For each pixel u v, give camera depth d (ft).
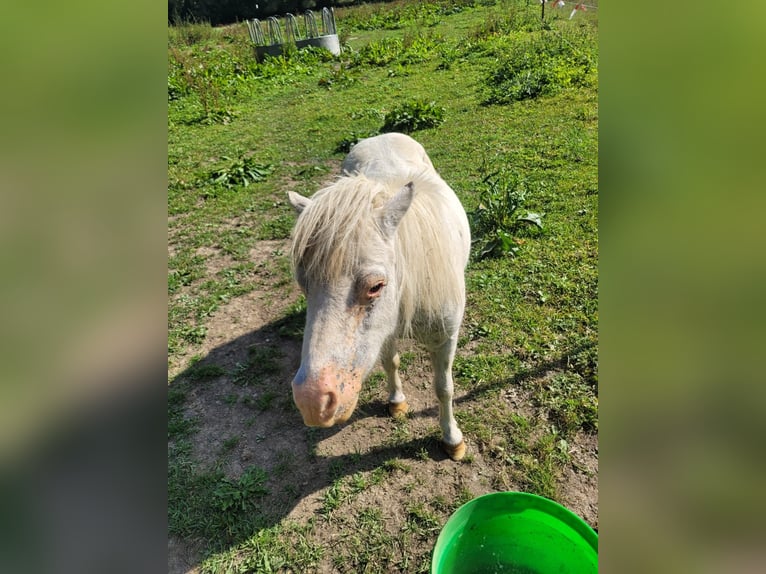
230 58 54.03
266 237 17.76
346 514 8.47
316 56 51.49
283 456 9.62
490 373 10.86
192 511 8.73
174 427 10.42
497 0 71.31
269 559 7.92
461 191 18.53
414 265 6.66
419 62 43.68
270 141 28.37
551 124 24.36
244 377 11.62
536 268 13.96
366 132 27.30
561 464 8.95
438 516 8.32
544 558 7.29
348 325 5.68
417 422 10.07
